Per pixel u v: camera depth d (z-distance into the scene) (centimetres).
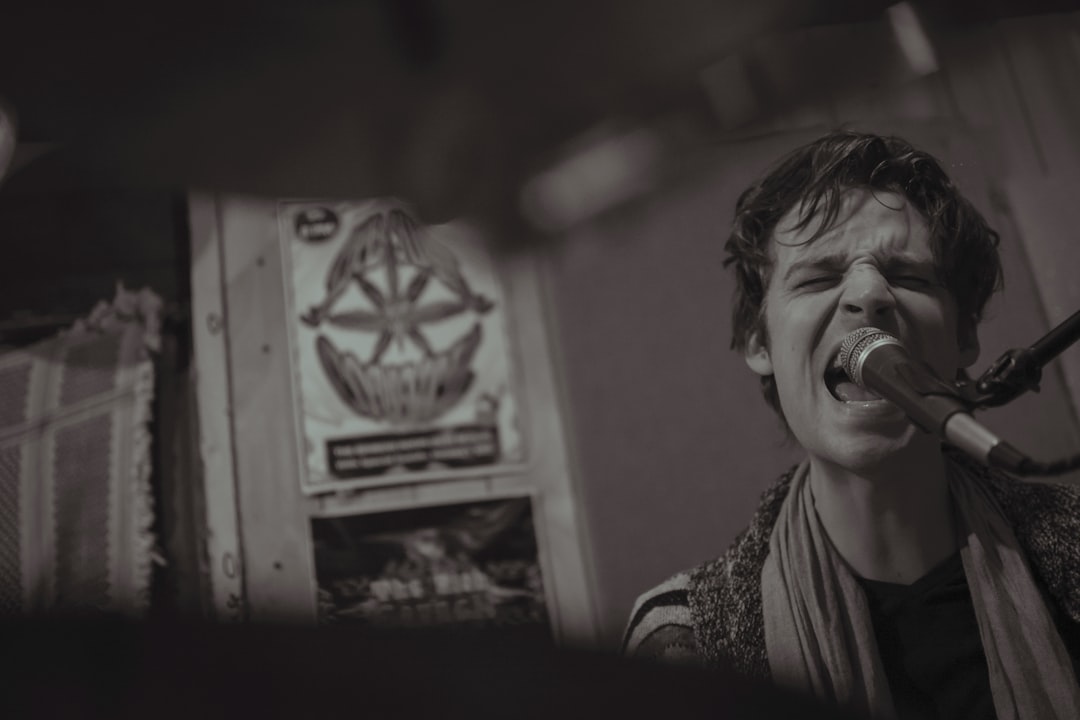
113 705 30
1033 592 98
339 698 30
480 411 179
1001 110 157
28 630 32
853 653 98
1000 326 156
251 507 176
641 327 176
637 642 111
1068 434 154
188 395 183
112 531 173
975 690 96
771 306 105
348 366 181
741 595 106
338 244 185
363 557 174
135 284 187
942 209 103
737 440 173
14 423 178
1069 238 157
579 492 175
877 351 79
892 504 99
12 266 184
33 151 171
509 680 32
